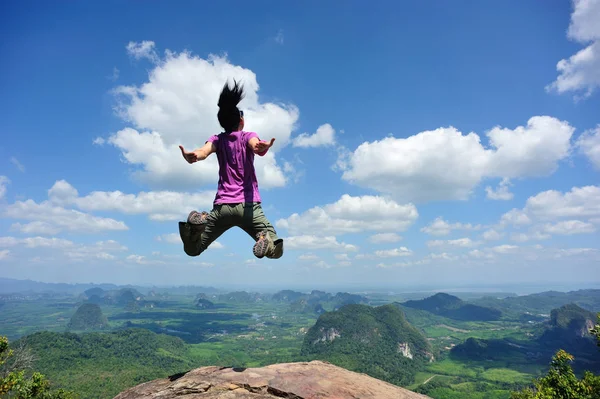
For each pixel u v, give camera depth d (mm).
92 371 106125
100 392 88938
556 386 17500
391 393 4176
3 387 13289
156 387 4230
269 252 3469
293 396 3750
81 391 87625
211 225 3770
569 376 17516
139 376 103000
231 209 3666
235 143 3807
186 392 3895
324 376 4297
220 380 4094
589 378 16688
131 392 4227
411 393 4445
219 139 3898
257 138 3742
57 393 17328
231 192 3715
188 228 3328
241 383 4027
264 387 3967
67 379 96688
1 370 15234
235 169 3779
